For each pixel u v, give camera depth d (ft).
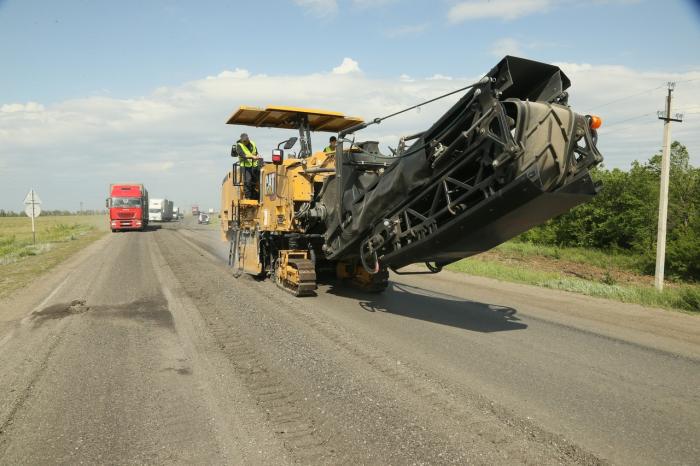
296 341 21.13
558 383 16.42
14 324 24.97
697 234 53.62
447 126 20.29
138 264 51.06
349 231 26.76
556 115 17.93
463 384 16.16
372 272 25.30
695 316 28.02
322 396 15.02
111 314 26.71
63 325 24.35
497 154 17.95
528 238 88.33
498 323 25.14
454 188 20.72
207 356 19.06
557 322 25.67
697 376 17.34
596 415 13.84
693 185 63.57
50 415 13.74
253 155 42.50
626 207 73.77
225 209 56.70
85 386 15.92
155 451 11.63
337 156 27.17
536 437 12.42
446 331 23.22
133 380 16.44
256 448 11.76
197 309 27.73
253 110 36.60
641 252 67.26
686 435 12.64
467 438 12.34
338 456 11.38
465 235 20.01
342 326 23.76
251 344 20.67
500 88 18.17
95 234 121.60
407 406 14.30
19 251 70.95
